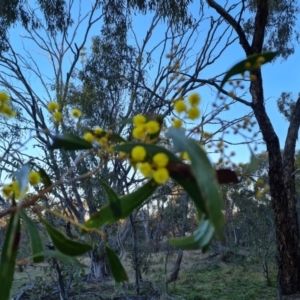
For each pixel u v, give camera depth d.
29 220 0.83
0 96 0.78
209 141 0.85
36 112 7.27
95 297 5.09
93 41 7.76
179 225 7.88
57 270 4.28
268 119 5.01
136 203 0.88
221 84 0.79
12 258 0.81
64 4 8.05
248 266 9.05
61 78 8.38
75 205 6.11
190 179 0.72
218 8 4.87
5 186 0.74
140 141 0.85
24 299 5.03
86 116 7.18
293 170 5.90
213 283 7.62
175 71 2.31
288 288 5.54
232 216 9.51
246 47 4.89
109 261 0.88
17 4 7.79
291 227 5.62
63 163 4.19
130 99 7.21
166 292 5.28
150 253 7.38
